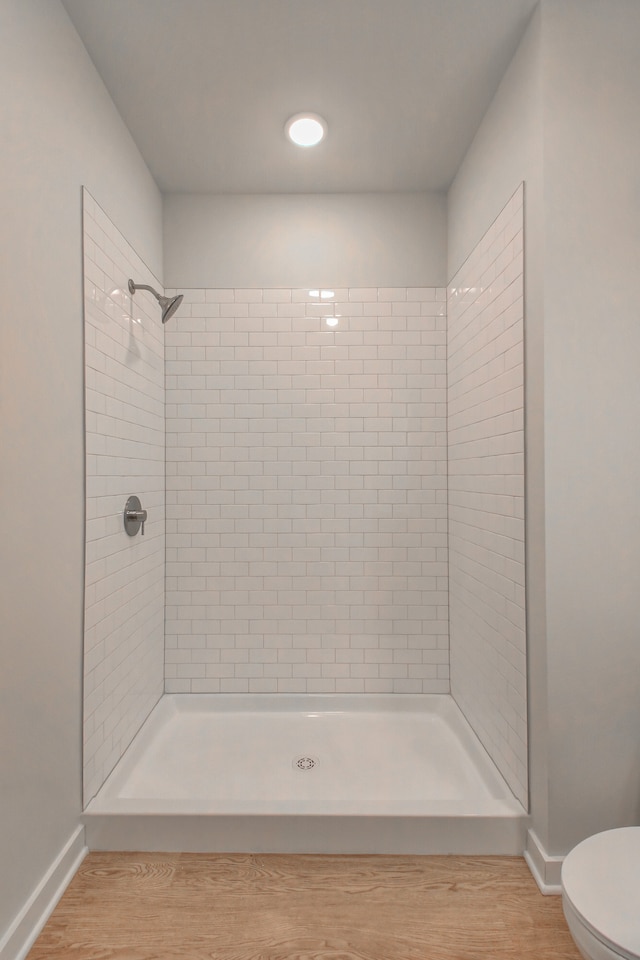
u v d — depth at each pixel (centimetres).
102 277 188
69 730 163
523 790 174
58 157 156
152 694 246
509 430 184
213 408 266
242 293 266
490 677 206
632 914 109
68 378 162
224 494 267
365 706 265
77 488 168
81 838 170
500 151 191
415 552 267
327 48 175
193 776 212
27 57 139
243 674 267
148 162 238
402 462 267
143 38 171
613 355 156
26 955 134
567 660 157
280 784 207
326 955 135
